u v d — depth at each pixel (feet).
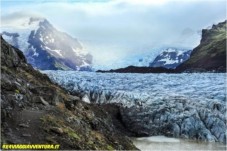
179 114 405.80
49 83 157.28
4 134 90.12
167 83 644.69
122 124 415.85
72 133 108.06
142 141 351.05
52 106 121.29
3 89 111.14
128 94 448.24
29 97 117.39
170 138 378.53
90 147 109.29
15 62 146.20
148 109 419.95
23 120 101.30
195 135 384.68
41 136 96.99
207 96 483.51
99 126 139.23
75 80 567.18
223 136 378.32
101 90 474.90
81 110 138.82
